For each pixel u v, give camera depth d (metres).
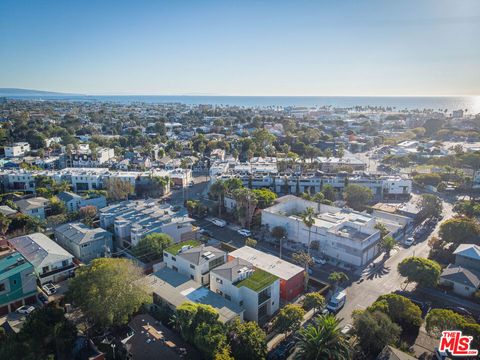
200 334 54.16
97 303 59.62
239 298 68.62
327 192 137.75
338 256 94.75
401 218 115.50
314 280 82.38
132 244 96.06
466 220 102.38
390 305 64.94
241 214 112.81
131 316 67.25
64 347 54.62
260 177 154.25
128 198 147.25
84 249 91.38
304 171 176.75
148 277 75.62
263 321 68.94
